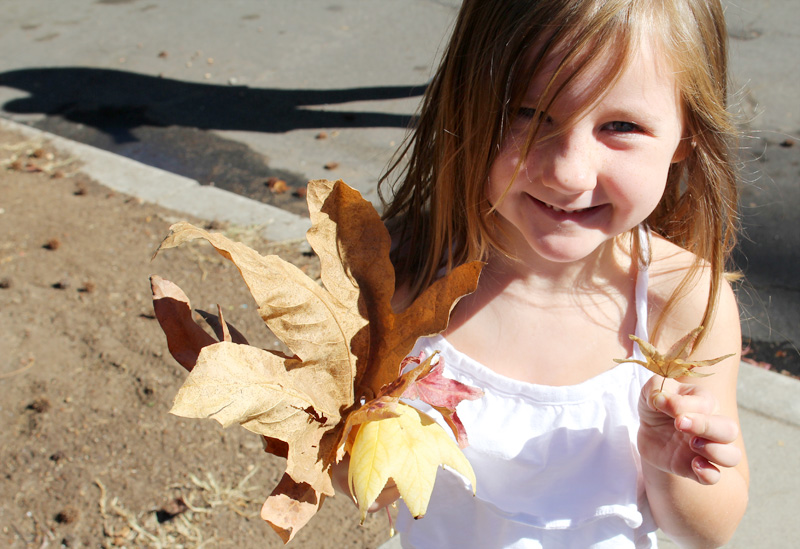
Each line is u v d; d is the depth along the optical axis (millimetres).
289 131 2508
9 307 1663
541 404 633
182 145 2455
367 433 469
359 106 2648
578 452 625
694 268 651
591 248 568
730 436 519
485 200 593
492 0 565
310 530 1165
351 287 494
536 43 538
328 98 2717
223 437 1353
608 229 565
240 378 438
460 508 649
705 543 636
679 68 546
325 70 2938
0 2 3795
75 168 2260
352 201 490
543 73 537
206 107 2701
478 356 657
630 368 643
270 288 459
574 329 650
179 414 419
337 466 619
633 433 631
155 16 3553
